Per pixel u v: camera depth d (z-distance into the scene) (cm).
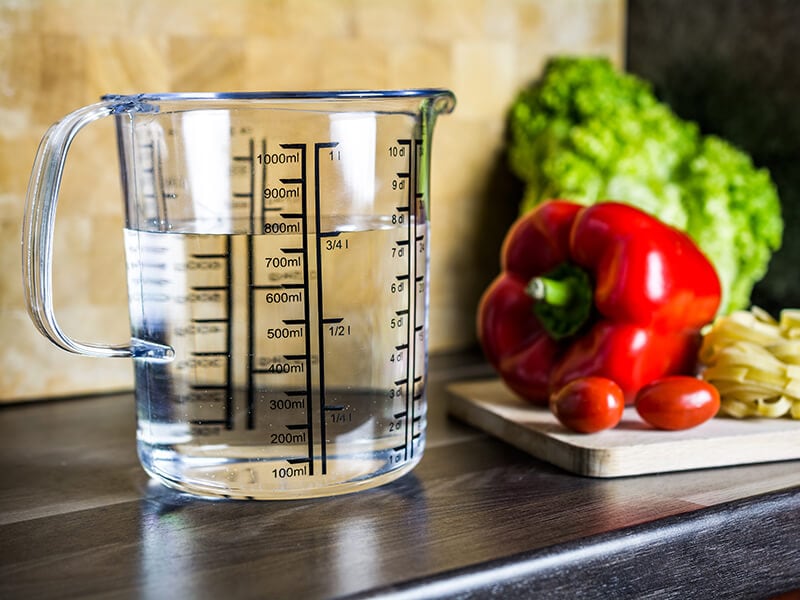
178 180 68
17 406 102
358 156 67
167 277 68
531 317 94
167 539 67
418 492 75
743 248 119
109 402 104
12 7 97
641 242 87
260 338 67
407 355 72
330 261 67
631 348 87
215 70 108
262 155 66
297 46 111
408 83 119
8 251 100
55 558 64
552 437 81
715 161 119
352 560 62
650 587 68
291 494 69
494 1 123
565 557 64
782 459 82
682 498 73
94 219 104
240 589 59
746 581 72
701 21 128
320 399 68
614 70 128
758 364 84
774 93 121
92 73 102
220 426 68
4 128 98
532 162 123
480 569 61
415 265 72
